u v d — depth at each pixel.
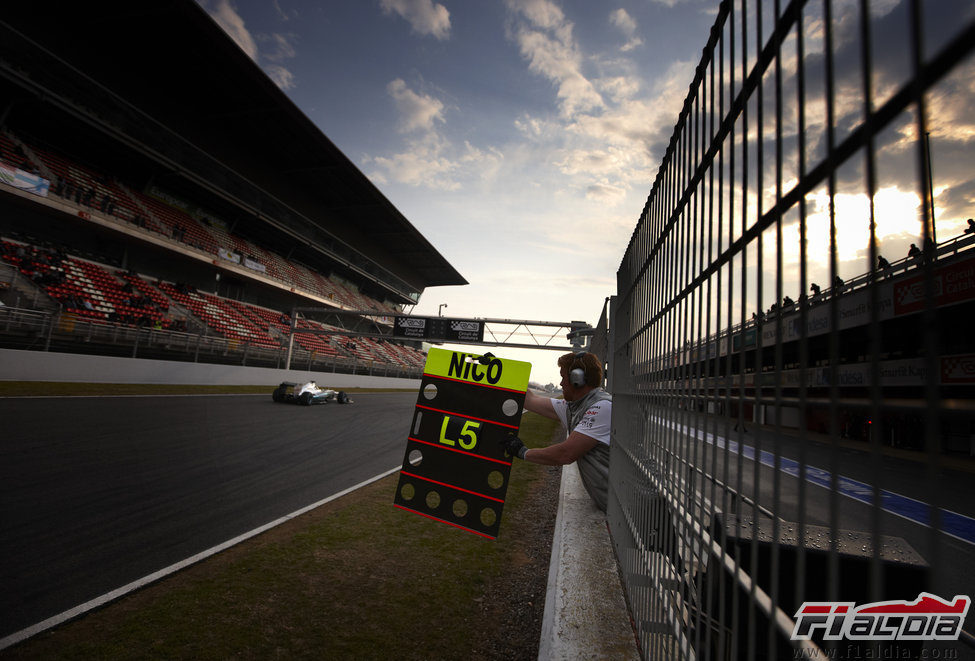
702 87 1.32
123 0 19.83
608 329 4.57
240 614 2.66
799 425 0.67
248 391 20.77
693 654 1.43
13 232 20.41
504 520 4.61
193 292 28.16
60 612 2.69
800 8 0.70
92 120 21.64
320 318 41.66
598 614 2.12
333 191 36.50
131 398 13.55
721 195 1.14
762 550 1.41
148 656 2.27
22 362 14.05
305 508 4.86
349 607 2.78
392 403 23.95
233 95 25.64
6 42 18.69
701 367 1.28
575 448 2.93
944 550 5.00
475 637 2.52
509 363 2.40
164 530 4.07
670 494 1.61
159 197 27.77
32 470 5.56
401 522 4.41
